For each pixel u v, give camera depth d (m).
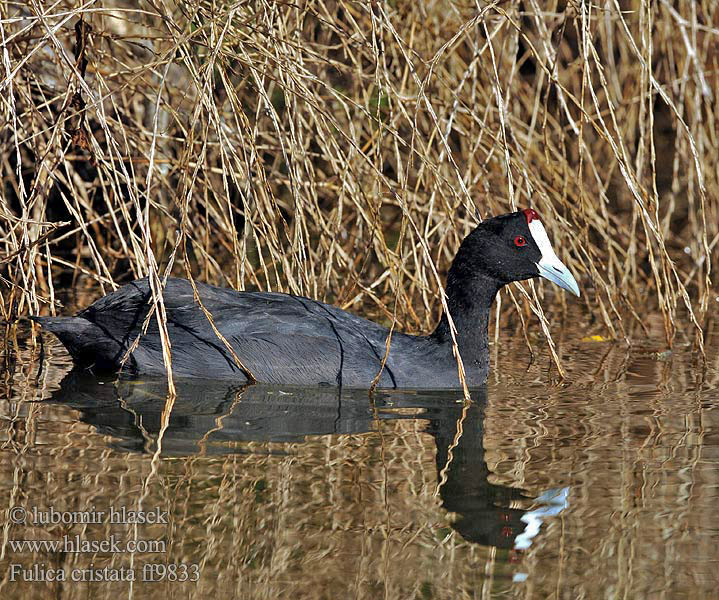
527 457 9.03
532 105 17.08
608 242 14.95
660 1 15.90
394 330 13.02
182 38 10.62
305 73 12.22
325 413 10.21
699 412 10.35
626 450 9.20
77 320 11.38
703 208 13.27
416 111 10.97
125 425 9.60
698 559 7.16
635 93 17.88
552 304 15.74
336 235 13.86
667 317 13.02
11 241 12.93
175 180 16.75
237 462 8.73
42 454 8.75
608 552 7.26
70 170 14.71
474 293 11.48
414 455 9.03
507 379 11.68
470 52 16.62
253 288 15.54
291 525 7.59
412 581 6.85
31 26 10.91
